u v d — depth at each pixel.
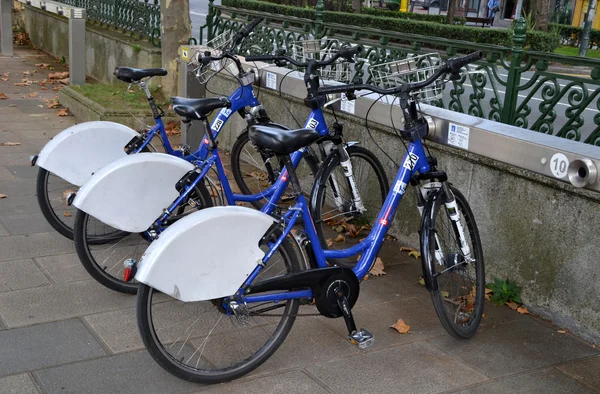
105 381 2.95
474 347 3.41
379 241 3.50
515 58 4.11
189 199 3.74
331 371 3.14
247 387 2.98
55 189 4.78
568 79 3.83
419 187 3.52
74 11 8.44
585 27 15.50
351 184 4.22
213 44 5.75
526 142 3.56
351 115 5.05
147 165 3.55
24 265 4.04
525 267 3.79
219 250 2.80
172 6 8.01
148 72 4.28
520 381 3.12
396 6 26.06
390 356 3.29
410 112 3.49
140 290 2.76
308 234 3.13
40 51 13.45
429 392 3.00
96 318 3.48
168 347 3.24
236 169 5.35
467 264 3.57
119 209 3.53
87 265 3.62
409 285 4.10
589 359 3.32
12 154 6.37
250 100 4.68
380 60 5.15
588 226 3.40
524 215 3.76
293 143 2.91
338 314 3.17
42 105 8.61
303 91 5.38
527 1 29.47
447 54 4.56
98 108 7.41
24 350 3.14
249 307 3.04
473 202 4.08
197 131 5.67
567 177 3.36
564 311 3.59
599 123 3.72
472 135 3.89
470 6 33.44
